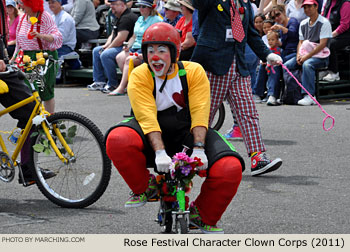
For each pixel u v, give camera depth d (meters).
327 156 7.84
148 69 4.60
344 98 13.02
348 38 12.78
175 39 4.46
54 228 5.19
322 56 12.09
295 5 12.60
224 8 6.80
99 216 5.53
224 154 4.37
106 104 12.69
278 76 12.18
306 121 10.34
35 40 8.51
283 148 8.35
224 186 4.37
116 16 14.33
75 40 16.05
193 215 4.63
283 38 12.41
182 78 4.60
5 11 7.12
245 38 6.97
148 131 4.44
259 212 5.59
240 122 7.02
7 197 6.26
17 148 6.04
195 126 4.45
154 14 13.20
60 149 5.92
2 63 5.86
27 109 6.02
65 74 16.33
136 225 5.24
